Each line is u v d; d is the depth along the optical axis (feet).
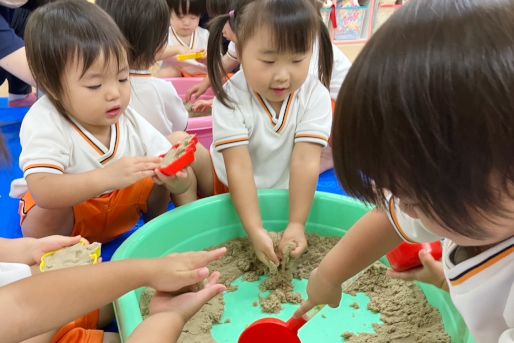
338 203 3.55
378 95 1.25
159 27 4.24
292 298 3.12
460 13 1.22
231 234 3.67
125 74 3.23
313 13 3.28
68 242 2.79
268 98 3.60
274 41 3.15
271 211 3.69
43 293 1.85
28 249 2.79
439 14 1.24
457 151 1.17
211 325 2.86
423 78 1.19
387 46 1.28
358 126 1.31
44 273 1.97
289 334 2.34
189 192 4.00
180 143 3.61
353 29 10.22
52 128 3.18
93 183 3.13
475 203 1.23
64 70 2.99
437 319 2.76
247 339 2.38
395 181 1.31
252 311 3.04
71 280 1.96
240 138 3.62
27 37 3.12
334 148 1.42
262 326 2.36
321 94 3.81
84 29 2.98
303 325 2.62
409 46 1.24
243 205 3.46
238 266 3.39
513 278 1.61
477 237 1.38
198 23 7.34
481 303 1.71
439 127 1.17
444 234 1.46
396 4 10.36
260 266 3.37
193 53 6.79
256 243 3.26
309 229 3.70
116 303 2.45
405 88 1.21
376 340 2.71
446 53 1.18
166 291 2.49
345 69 4.96
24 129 3.23
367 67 1.30
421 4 1.30
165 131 4.58
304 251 3.43
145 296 2.83
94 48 2.97
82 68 2.97
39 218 3.40
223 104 3.64
